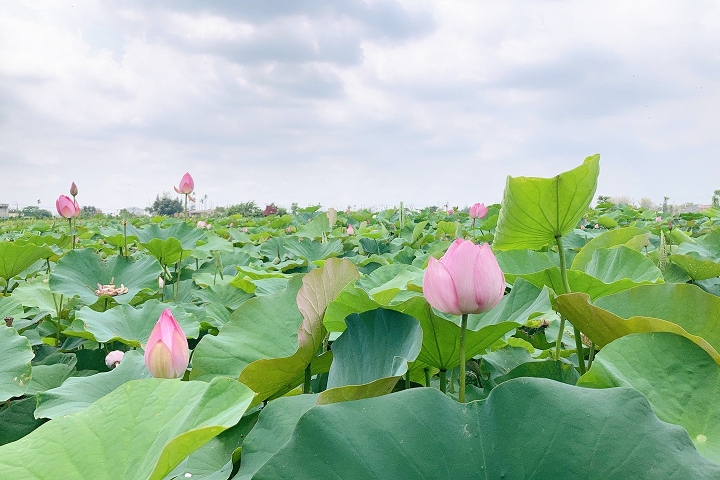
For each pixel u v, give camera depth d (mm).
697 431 1232
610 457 951
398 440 1009
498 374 2402
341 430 1012
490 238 7469
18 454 1078
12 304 3654
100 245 7121
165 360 1749
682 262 3455
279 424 1332
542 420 1022
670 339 1395
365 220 12570
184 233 6004
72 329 3232
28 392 2508
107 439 1117
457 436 1022
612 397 1047
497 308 2158
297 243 6496
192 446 934
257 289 4141
